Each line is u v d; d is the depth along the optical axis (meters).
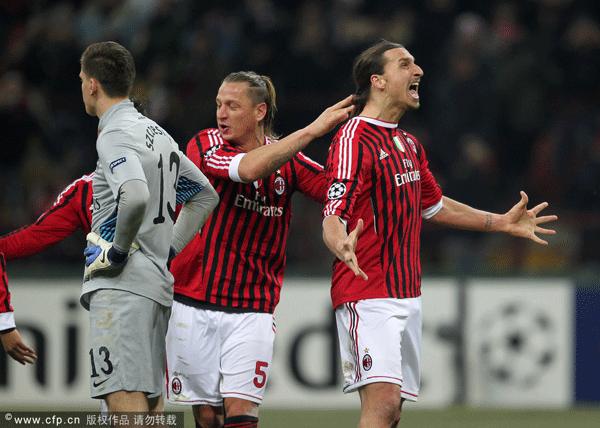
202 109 31.19
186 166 12.46
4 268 12.69
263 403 24.27
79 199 13.67
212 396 13.92
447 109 31.97
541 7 35.09
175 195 12.22
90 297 11.63
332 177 12.71
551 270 24.78
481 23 34.19
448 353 24.66
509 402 24.47
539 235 28.91
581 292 24.62
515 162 32.72
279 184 13.89
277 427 21.00
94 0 36.59
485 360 24.61
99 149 11.39
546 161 31.48
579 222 29.23
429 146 32.25
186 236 12.66
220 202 13.65
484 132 31.83
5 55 36.00
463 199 30.19
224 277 13.62
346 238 11.86
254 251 13.80
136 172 11.09
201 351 13.74
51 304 24.36
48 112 33.69
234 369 13.55
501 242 28.98
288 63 33.56
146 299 11.53
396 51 13.36
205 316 13.67
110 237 11.63
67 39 34.28
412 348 13.36
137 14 35.56
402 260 13.13
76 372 24.20
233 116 13.66
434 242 29.28
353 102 13.61
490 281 24.77
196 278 13.70
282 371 24.31
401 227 13.08
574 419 22.36
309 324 24.45
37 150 31.98
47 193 30.88
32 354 12.88
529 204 31.08
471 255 28.77
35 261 27.66
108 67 11.66
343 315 13.27
